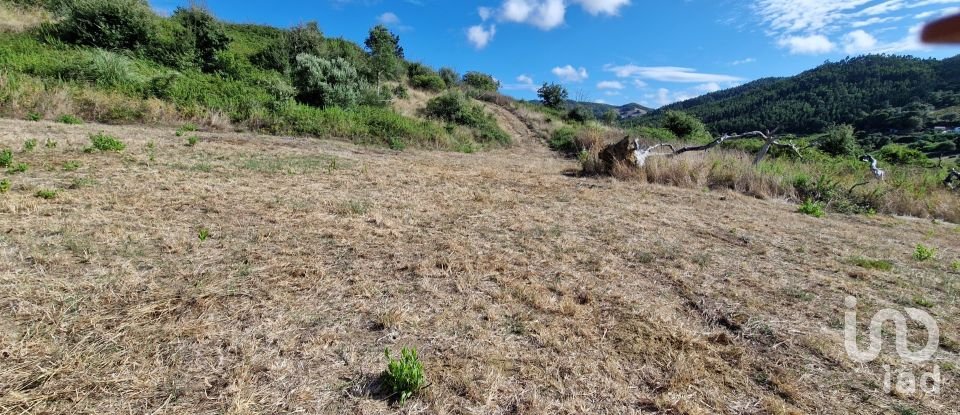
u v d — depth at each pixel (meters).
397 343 2.08
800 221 5.36
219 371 1.78
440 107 17.59
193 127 9.27
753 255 3.72
